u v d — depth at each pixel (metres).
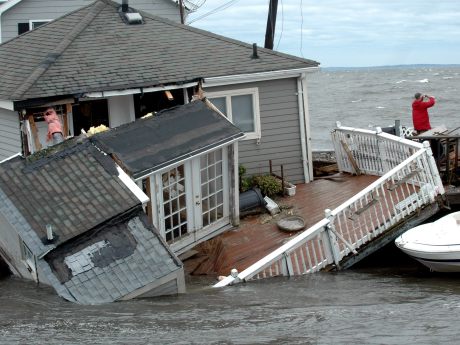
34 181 12.83
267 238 14.96
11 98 15.23
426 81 132.75
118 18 19.20
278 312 10.39
